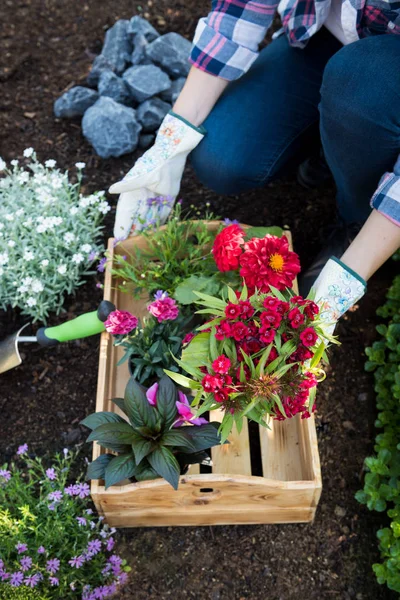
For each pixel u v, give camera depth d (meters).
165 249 1.99
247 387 1.43
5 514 1.67
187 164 2.64
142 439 1.66
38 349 2.25
